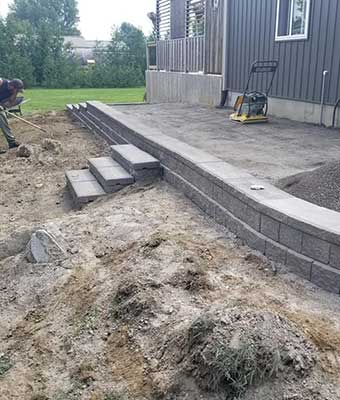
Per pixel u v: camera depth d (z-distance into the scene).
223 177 3.75
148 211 4.19
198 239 3.46
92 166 5.89
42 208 5.28
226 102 10.48
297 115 8.07
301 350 2.08
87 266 3.40
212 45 10.87
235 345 2.05
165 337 2.42
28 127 10.55
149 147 5.59
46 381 2.47
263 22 8.72
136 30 32.19
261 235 3.17
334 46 6.98
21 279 3.44
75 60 30.25
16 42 27.81
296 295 2.64
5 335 2.91
